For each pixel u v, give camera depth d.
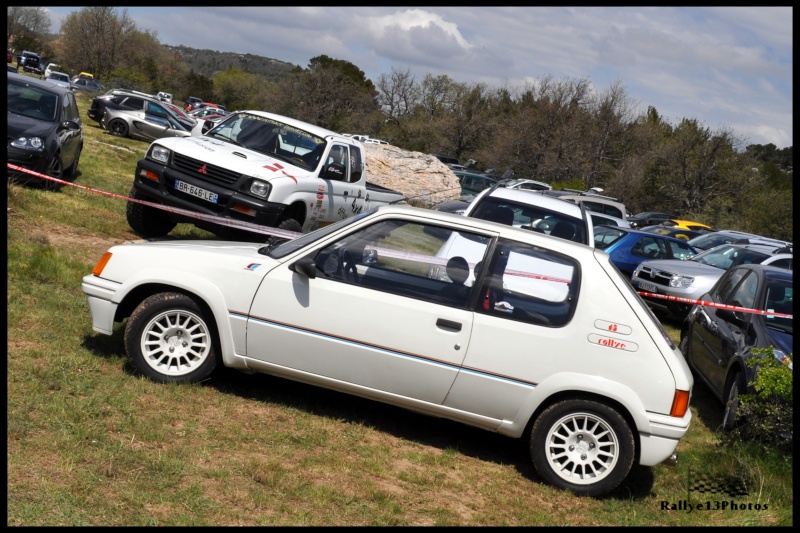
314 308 5.93
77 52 86.38
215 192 10.96
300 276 5.99
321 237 6.14
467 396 5.81
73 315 7.32
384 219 6.12
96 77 83.56
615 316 5.76
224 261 6.12
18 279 8.02
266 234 10.80
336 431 5.96
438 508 5.02
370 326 5.85
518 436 5.83
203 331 6.15
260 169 11.19
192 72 96.00
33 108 13.56
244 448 5.30
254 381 6.64
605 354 5.68
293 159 12.09
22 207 11.26
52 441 4.77
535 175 58.91
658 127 63.81
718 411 8.98
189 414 5.68
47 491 4.20
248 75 103.25
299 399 6.46
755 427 6.59
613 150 58.62
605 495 5.71
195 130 12.68
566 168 57.44
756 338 7.84
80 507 4.13
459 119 63.91
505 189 10.71
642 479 6.24
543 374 5.70
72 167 15.34
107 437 5.00
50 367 5.94
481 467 5.93
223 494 4.62
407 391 5.88
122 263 6.24
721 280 10.72
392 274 5.96
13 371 5.71
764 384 6.54
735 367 7.94
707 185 53.09
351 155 13.04
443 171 28.36
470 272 5.90
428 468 5.67
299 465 5.23
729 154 53.25
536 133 59.38
